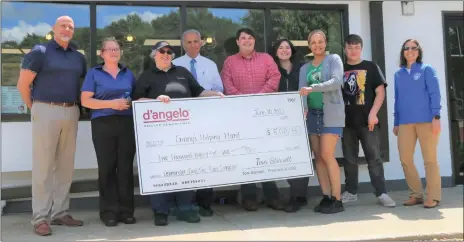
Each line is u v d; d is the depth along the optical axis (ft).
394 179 19.19
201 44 15.84
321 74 14.60
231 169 13.97
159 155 13.37
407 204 16.16
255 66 15.03
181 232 12.77
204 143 13.79
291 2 18.35
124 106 12.99
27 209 16.12
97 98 13.24
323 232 12.66
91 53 16.80
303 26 18.71
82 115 16.46
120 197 13.80
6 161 15.85
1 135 15.84
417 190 16.14
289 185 16.72
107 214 13.71
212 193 15.64
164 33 17.53
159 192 13.26
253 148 14.20
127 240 11.96
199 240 11.82
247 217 14.74
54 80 12.80
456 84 20.10
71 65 13.08
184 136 13.64
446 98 19.84
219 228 13.24
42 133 12.75
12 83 16.07
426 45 19.79
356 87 15.81
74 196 16.37
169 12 17.54
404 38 19.56
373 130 16.03
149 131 13.33
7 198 15.62
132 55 17.26
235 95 14.25
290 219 14.35
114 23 17.07
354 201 16.97
